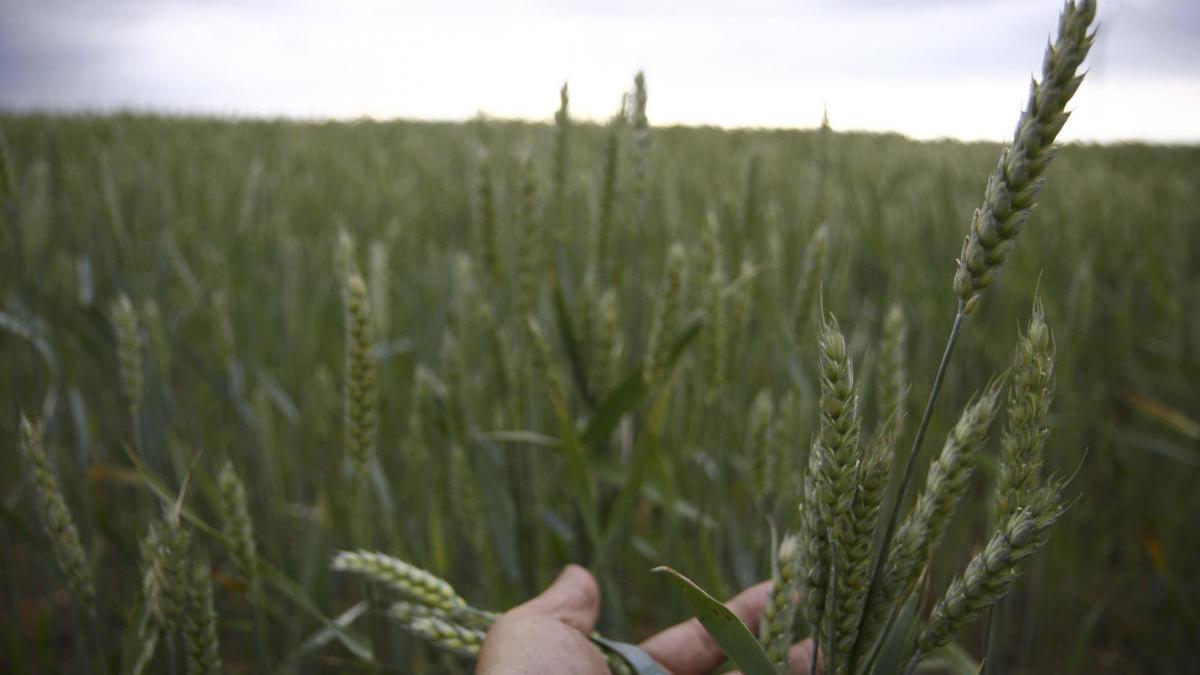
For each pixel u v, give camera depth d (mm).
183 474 1000
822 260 834
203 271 1700
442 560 827
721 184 1597
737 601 580
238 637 1165
